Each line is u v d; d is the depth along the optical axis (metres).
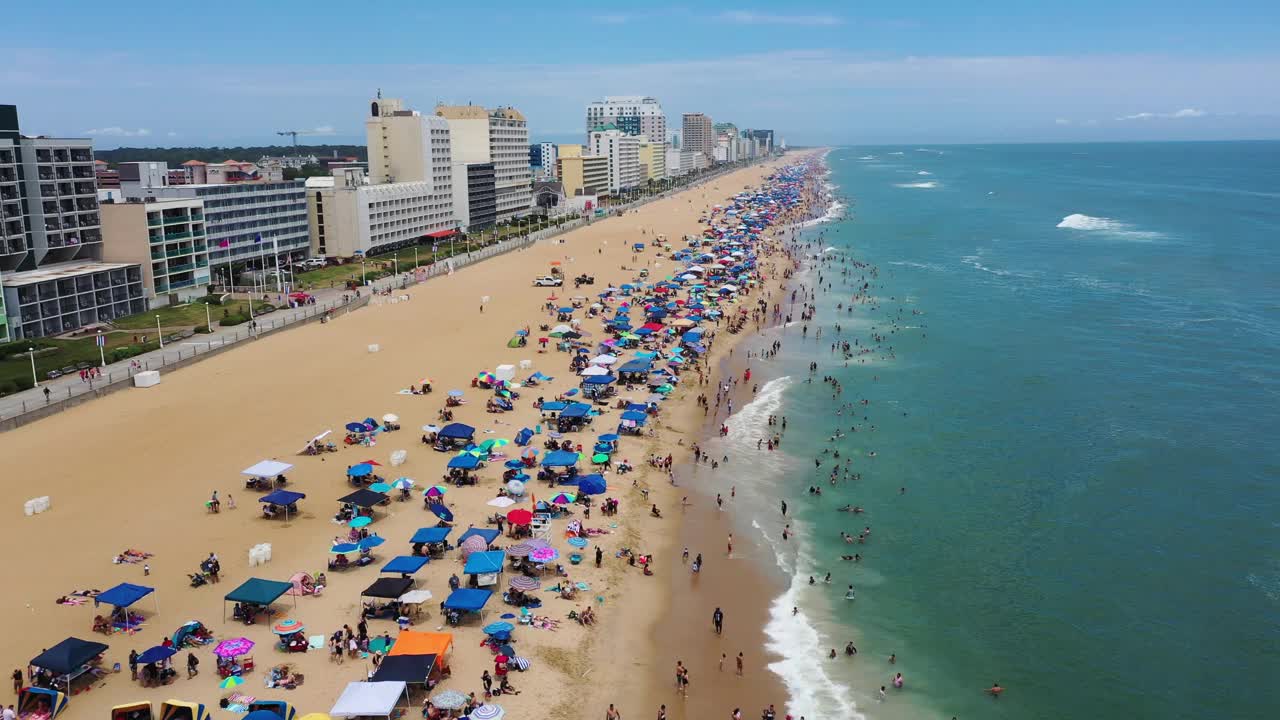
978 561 61.03
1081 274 171.50
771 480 73.94
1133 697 47.00
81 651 42.47
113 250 128.75
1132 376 103.00
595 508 66.00
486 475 70.12
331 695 42.22
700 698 45.44
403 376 97.00
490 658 46.41
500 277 163.50
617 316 125.75
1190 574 59.41
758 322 131.12
